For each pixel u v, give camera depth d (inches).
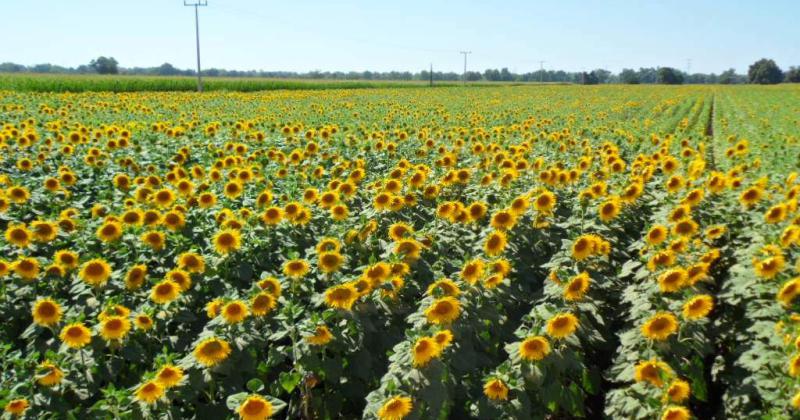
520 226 316.8
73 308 235.3
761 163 569.3
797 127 1099.9
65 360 201.8
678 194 390.9
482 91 2992.1
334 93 2405.3
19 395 181.9
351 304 215.6
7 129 553.0
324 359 206.4
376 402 178.4
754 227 328.8
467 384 215.5
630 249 321.4
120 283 246.1
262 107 1250.6
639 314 245.0
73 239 298.5
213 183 414.0
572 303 243.8
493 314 231.3
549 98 2276.1
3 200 320.2
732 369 237.5
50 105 1033.5
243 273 264.8
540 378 198.2
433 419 177.0
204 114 1042.7
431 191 363.3
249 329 211.2
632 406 197.9
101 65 6722.4
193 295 249.3
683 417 176.2
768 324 224.2
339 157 529.3
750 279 259.9
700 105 2082.9
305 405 202.5
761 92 3272.6
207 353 189.9
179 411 188.2
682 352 220.2
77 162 492.4
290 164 501.7
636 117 1400.1
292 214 302.0
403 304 245.3
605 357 272.5
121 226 288.0
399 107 1363.2
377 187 379.6
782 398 191.9
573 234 286.0
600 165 508.7
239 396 177.3
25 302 248.5
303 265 240.1
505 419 191.9
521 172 456.4
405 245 259.9
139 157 540.1
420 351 179.9
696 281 257.9
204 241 303.0
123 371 215.2
